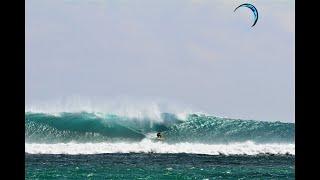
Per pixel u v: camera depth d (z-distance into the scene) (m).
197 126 174.38
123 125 168.12
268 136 177.12
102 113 169.00
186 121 174.75
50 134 165.50
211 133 173.62
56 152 141.88
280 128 178.75
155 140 162.62
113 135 166.75
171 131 173.12
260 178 104.75
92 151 144.62
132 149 148.25
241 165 122.81
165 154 142.50
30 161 121.12
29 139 163.25
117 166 115.75
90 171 107.88
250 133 175.62
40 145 148.75
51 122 166.62
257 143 163.00
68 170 108.81
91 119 168.00
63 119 167.00
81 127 166.12
